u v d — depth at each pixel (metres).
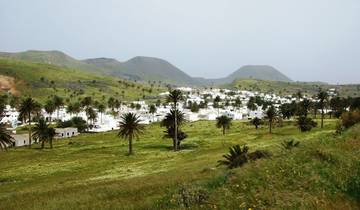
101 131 176.62
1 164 86.38
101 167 70.56
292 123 149.12
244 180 15.41
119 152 94.50
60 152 103.00
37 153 103.06
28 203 26.06
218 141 102.38
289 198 13.02
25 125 191.00
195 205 13.73
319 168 16.20
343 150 19.17
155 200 16.88
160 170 53.75
